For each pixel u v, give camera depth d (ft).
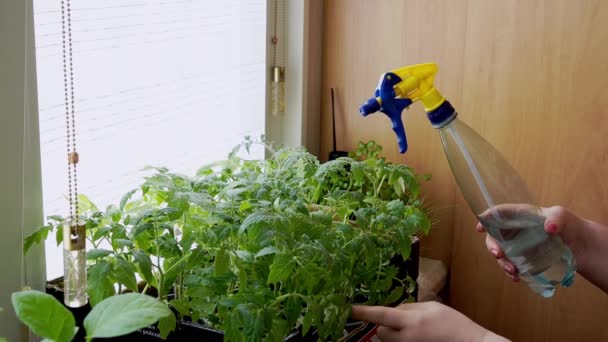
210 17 4.40
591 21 4.67
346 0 5.46
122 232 2.87
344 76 5.60
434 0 5.13
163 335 2.63
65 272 2.82
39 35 3.14
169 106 4.08
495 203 3.19
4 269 2.98
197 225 3.06
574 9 4.70
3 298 2.99
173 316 2.64
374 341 3.76
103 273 2.57
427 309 3.17
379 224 3.42
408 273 3.81
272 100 5.30
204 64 4.40
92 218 3.07
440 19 5.14
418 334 3.06
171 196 2.93
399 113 3.01
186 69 4.21
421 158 5.43
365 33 5.44
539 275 3.19
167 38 4.00
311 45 5.45
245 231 3.03
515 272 3.53
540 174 5.01
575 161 4.88
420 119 5.37
